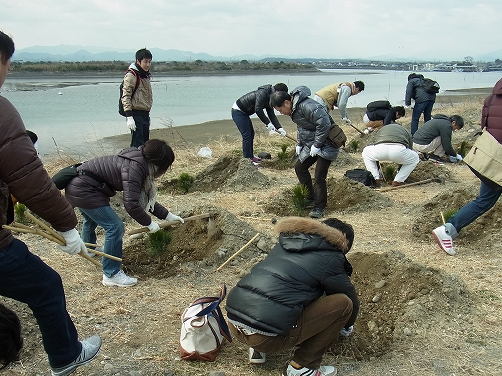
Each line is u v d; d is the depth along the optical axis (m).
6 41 2.55
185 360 3.61
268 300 3.11
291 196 7.85
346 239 3.48
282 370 3.53
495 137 5.19
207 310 3.55
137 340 3.87
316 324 3.22
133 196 4.46
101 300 4.52
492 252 5.65
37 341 3.81
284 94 6.90
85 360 3.22
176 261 5.46
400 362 3.61
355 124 18.47
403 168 8.82
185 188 8.80
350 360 3.68
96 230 6.47
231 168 9.43
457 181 9.39
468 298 4.43
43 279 2.78
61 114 22.25
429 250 5.78
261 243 5.54
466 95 34.34
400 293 4.44
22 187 2.53
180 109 25.39
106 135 16.88
